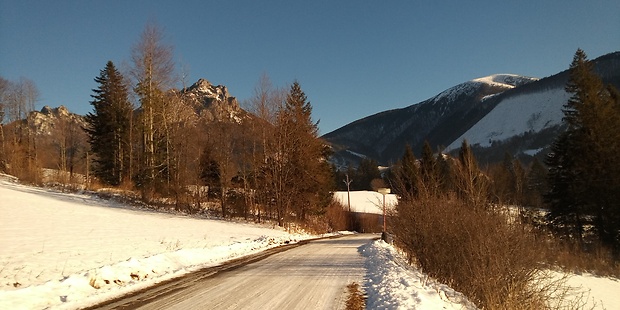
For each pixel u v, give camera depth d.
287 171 35.84
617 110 34.31
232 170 37.50
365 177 116.12
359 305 8.16
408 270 13.02
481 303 10.03
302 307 7.95
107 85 49.78
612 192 31.47
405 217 15.17
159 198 37.94
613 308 19.00
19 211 21.25
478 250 10.39
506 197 13.16
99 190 36.91
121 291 9.12
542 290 10.55
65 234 16.50
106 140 48.75
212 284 10.39
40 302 7.55
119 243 15.72
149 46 33.59
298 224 40.75
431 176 15.27
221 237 22.05
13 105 50.84
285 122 35.69
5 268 9.92
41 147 60.91
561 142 36.59
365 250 19.97
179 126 36.28
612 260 28.42
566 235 33.09
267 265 14.52
